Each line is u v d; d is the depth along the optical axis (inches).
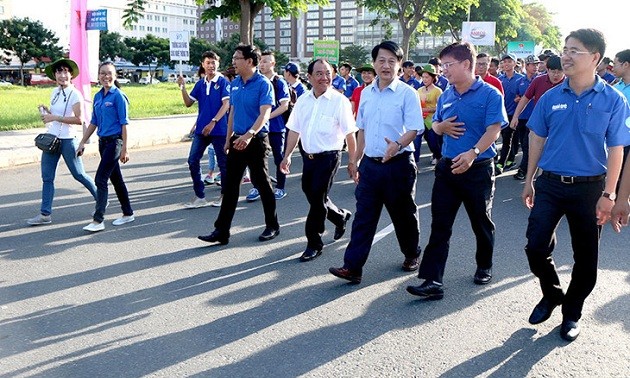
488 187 176.4
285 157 219.6
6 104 1000.9
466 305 175.0
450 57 167.5
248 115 228.7
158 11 6250.0
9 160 417.7
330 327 159.5
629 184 137.0
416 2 1211.9
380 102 185.2
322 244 221.1
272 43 6254.9
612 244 239.9
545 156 149.5
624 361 141.3
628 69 278.5
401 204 192.9
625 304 176.2
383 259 219.0
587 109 139.9
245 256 221.0
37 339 151.5
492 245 188.1
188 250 227.8
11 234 247.6
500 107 165.6
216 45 3230.8
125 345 148.4
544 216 148.3
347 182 373.1
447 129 170.1
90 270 203.8
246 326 159.9
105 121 249.9
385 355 143.8
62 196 320.8
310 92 212.1
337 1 5861.2
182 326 159.8
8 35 2728.8
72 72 260.4
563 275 202.7
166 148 535.8
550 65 331.0
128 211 268.4
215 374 134.4
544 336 154.4
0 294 181.5
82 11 480.7
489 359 141.9
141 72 3855.8
